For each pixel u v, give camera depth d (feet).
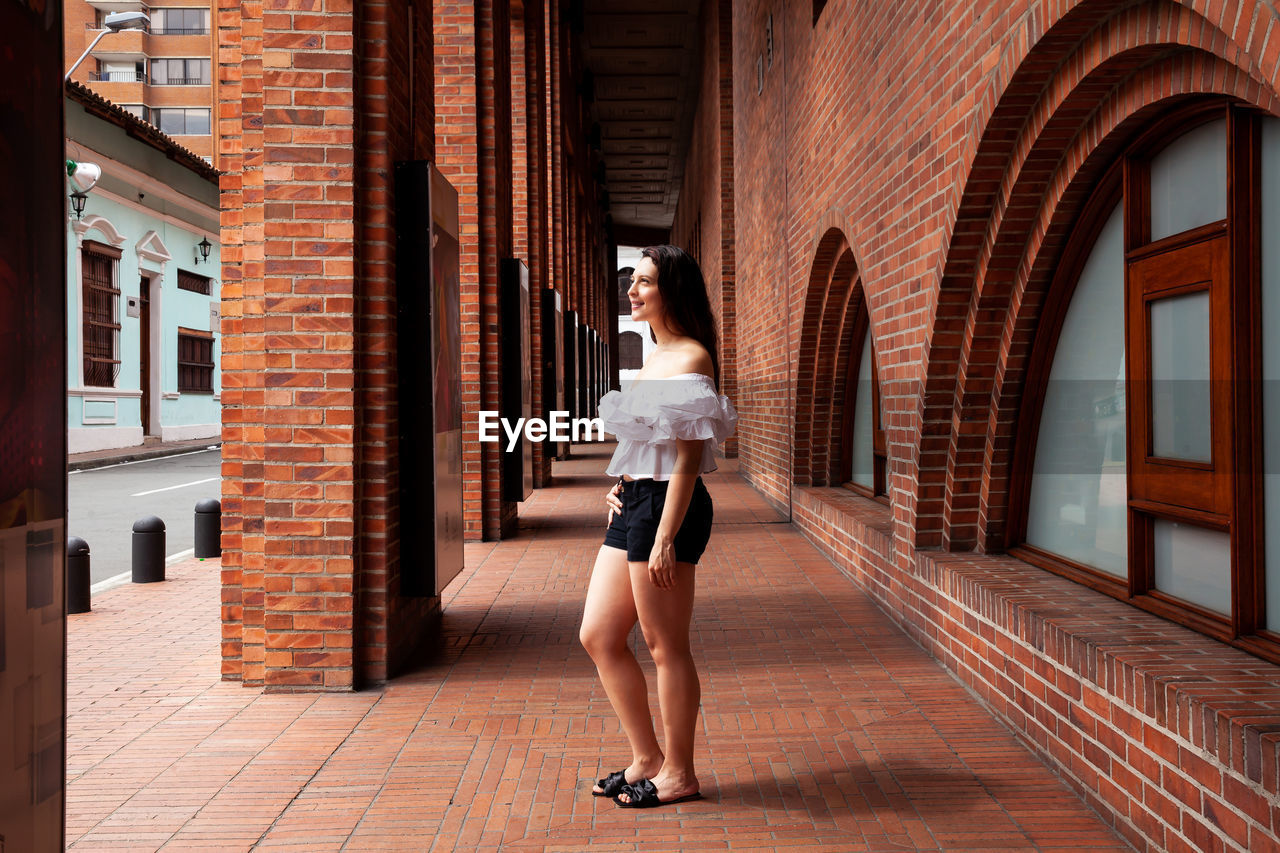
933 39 16.69
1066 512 15.08
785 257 34.19
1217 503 10.62
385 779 11.34
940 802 10.46
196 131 172.35
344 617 14.97
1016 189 14.28
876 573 20.70
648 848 9.42
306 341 15.08
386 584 15.43
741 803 10.49
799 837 9.62
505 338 30.94
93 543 31.07
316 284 15.11
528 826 9.97
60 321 3.00
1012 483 16.57
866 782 11.04
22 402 2.83
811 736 12.60
